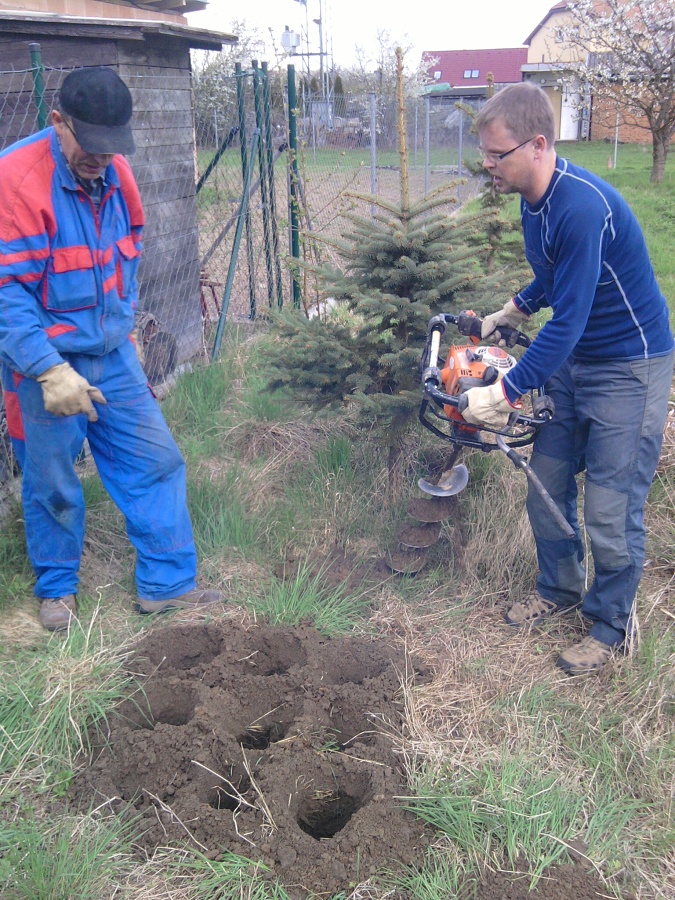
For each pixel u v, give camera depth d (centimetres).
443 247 370
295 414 483
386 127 1602
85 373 303
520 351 440
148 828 233
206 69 1389
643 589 349
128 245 300
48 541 316
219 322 620
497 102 260
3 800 242
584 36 1766
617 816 245
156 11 783
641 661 301
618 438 287
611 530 293
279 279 705
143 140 525
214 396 516
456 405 282
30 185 264
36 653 301
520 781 254
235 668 306
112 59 488
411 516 375
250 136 706
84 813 240
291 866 224
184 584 340
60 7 628
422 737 272
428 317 364
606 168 2027
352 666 311
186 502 362
